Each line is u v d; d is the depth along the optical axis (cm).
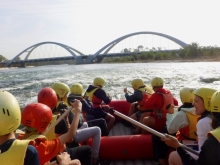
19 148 181
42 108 254
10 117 185
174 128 356
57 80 2531
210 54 7500
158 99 452
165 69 3750
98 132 408
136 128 555
